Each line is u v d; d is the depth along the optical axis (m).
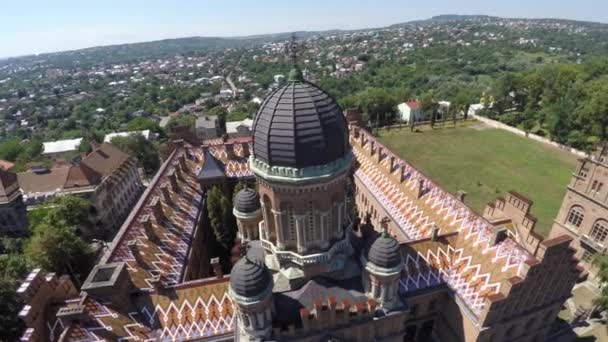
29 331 35.09
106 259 42.50
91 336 36.22
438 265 47.47
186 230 59.97
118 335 37.72
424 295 46.00
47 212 78.19
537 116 153.12
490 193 100.31
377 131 160.50
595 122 124.56
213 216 65.88
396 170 67.75
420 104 174.88
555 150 131.12
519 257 40.12
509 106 177.50
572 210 67.56
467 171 115.31
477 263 44.66
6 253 73.44
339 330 37.94
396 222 61.25
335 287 40.44
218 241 68.38
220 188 77.00
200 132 172.50
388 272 36.16
